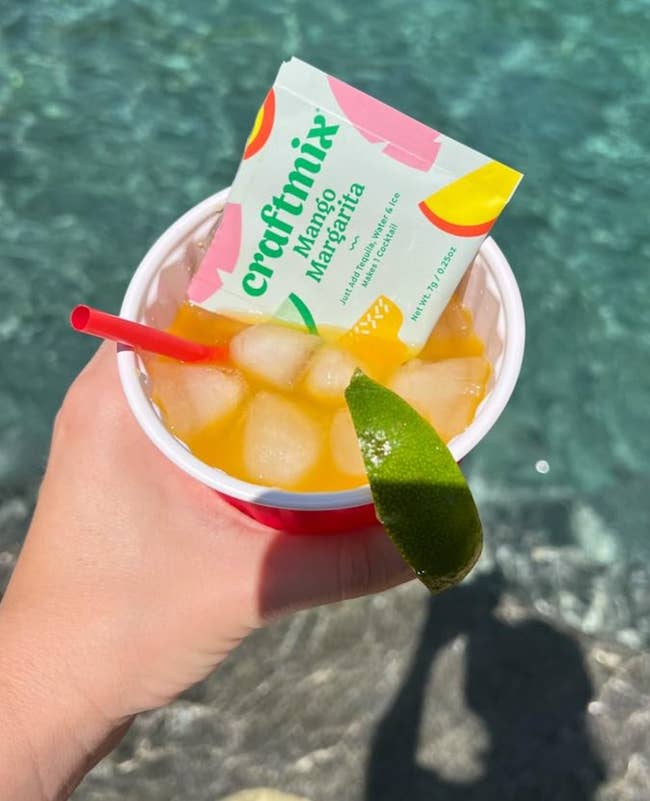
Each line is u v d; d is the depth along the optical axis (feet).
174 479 0.69
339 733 1.18
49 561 0.69
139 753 1.17
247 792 1.15
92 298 1.48
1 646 0.67
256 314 0.65
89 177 1.57
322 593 0.66
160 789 1.15
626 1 1.71
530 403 1.39
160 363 0.64
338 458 0.61
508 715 1.18
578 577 1.28
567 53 1.65
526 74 1.63
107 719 0.68
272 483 0.61
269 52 1.67
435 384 0.61
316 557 0.65
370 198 0.61
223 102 1.63
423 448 0.49
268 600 0.66
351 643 1.22
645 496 1.33
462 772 1.16
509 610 1.25
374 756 1.16
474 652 1.22
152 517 0.68
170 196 1.55
